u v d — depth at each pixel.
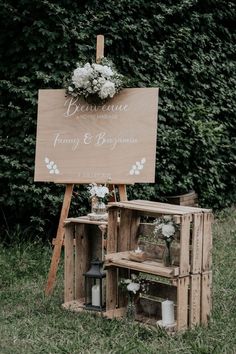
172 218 4.42
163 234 4.37
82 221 4.81
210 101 7.74
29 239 6.20
